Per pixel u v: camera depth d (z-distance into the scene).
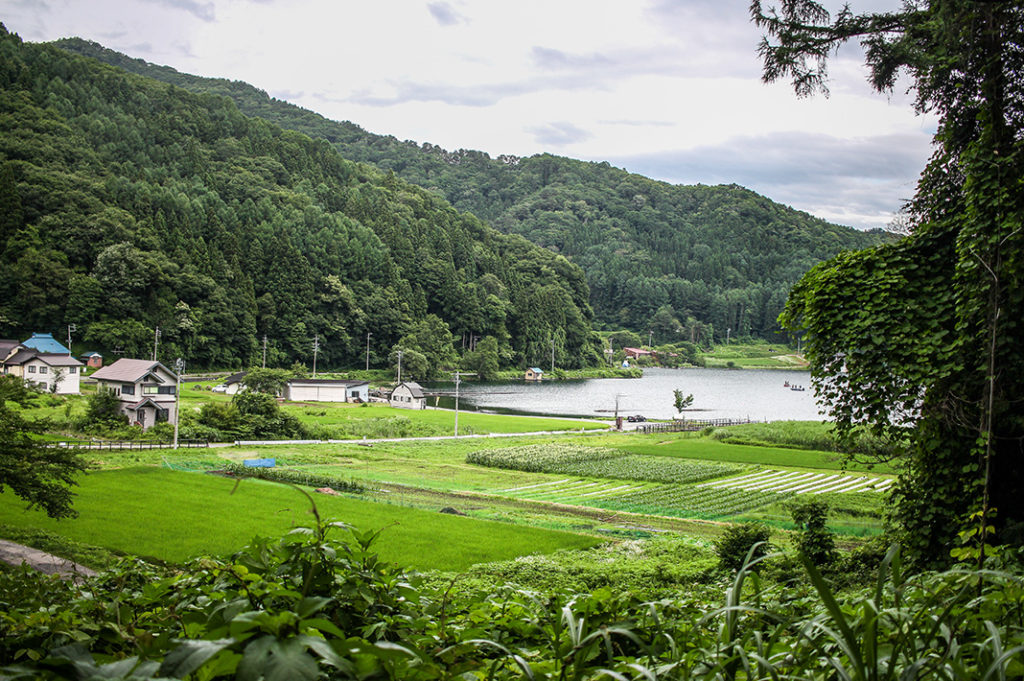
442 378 155.75
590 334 199.50
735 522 38.53
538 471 56.81
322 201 194.88
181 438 62.34
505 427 85.06
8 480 22.08
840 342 15.00
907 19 13.90
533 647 4.62
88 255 119.62
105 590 5.55
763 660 2.95
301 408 95.81
